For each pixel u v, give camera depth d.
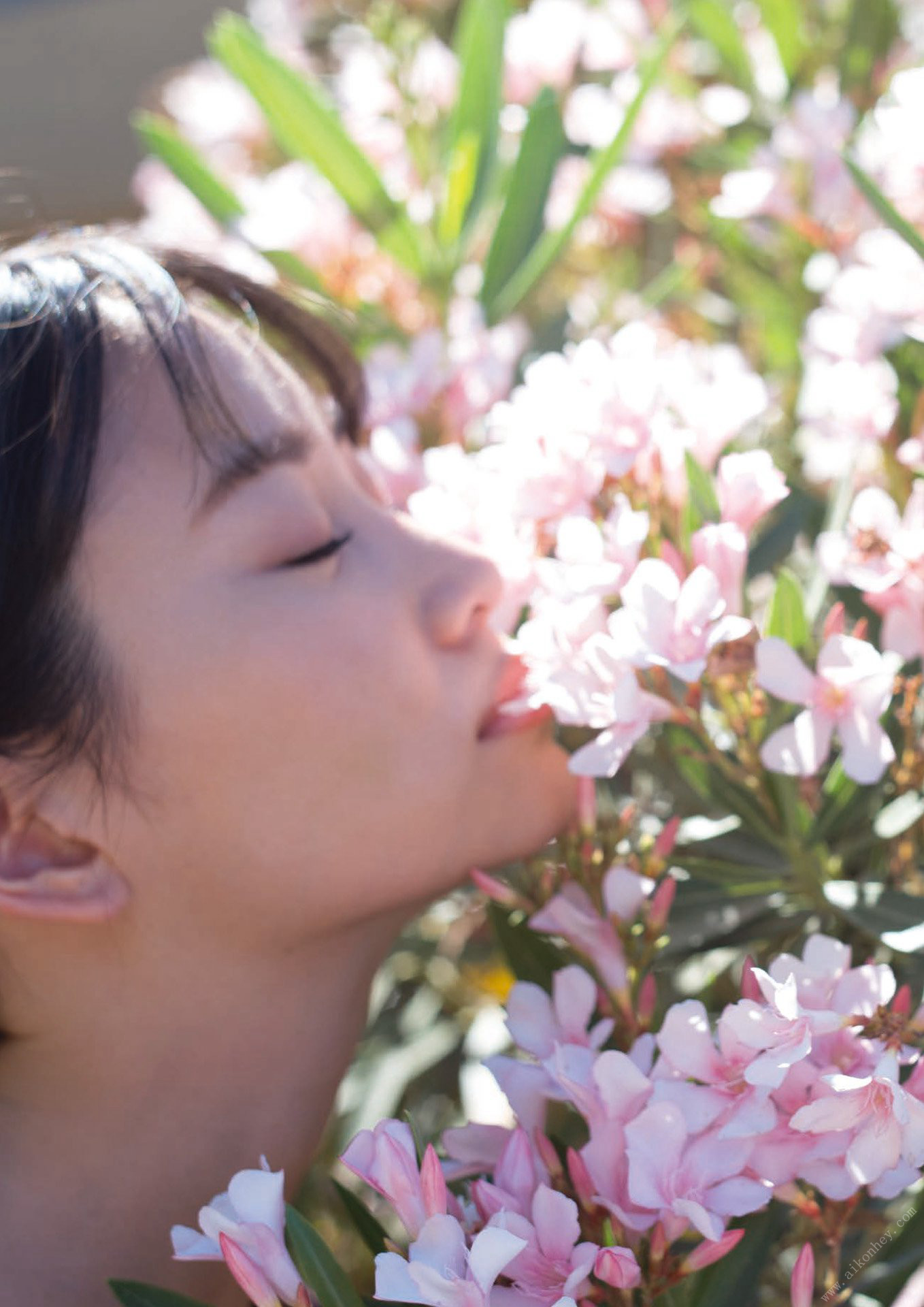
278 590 0.73
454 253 1.04
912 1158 0.67
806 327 1.00
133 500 0.73
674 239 1.22
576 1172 0.70
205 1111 0.76
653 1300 0.69
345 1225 0.93
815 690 0.72
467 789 0.75
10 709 0.72
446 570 0.76
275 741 0.73
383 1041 0.98
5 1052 0.77
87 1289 0.75
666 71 1.11
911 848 0.79
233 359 0.76
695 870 0.80
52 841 0.74
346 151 1.02
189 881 0.74
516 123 1.13
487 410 0.92
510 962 0.79
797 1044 0.67
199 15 2.50
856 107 1.04
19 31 2.70
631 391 0.78
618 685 0.72
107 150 2.51
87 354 0.74
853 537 0.75
